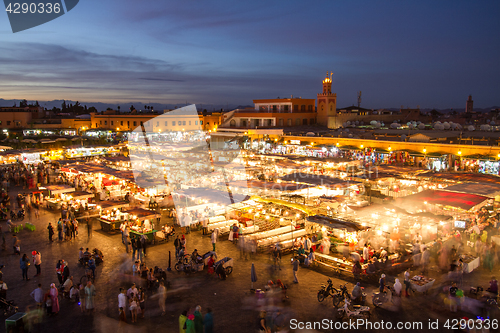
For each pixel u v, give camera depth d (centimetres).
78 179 4025
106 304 1666
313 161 4025
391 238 2220
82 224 2875
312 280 1891
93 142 7169
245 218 2806
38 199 3328
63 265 1828
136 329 1461
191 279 1931
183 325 1397
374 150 4659
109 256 2230
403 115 7944
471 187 2588
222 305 1650
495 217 2566
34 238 2547
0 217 2905
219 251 2298
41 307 1611
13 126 8794
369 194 3178
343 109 10094
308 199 2861
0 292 1597
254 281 1806
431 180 3275
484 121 7388
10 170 4562
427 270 1955
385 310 1586
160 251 2325
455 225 2400
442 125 5522
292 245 2291
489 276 1870
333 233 2403
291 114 7238
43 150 5350
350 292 1742
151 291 1791
